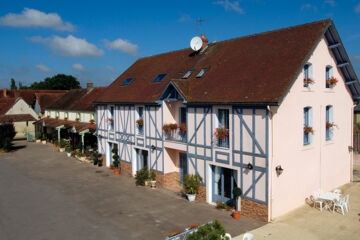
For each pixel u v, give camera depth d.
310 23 12.14
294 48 11.39
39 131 35.81
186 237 8.02
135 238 9.45
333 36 12.18
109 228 10.23
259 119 10.20
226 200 12.12
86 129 23.02
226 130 11.44
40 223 10.72
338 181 13.95
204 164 12.59
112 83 21.20
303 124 11.48
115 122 18.73
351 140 14.89
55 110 31.64
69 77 67.25
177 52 19.20
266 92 10.12
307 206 11.53
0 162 22.09
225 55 14.59
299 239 8.95
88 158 21.86
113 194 14.09
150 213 11.60
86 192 14.45
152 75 18.17
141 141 16.44
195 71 14.91
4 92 47.50
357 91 14.48
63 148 26.38
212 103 11.69
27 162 21.92
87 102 26.39
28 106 37.19
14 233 9.90
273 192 10.27
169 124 14.23
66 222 10.80
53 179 17.00
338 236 9.10
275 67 11.10
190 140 13.17
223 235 7.38
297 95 11.02
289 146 10.83
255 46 13.52
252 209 10.67
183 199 13.25
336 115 13.59
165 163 14.96
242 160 10.91
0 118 32.09
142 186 15.45
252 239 8.48
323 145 12.66
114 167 18.59
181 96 13.17
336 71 13.37
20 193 14.34
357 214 10.73
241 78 11.90
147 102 15.21
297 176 11.29
